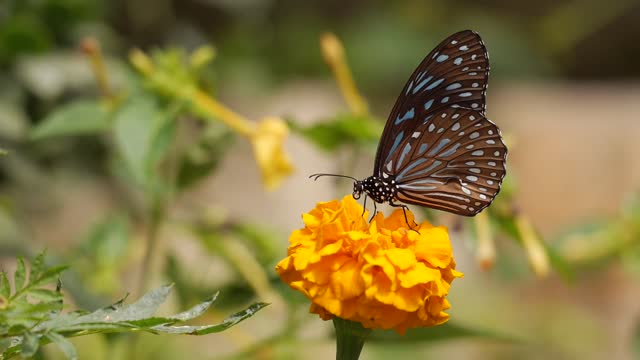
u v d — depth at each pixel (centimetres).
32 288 62
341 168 81
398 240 66
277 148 78
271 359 84
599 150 156
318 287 65
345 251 65
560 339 133
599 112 175
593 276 140
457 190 72
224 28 123
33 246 81
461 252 142
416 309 65
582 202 154
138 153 76
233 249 81
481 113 71
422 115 71
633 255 92
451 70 71
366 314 65
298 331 81
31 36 86
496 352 129
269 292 80
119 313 63
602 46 210
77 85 87
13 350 63
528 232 79
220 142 79
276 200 140
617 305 142
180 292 81
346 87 81
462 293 135
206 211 81
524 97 183
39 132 77
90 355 89
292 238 66
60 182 90
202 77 80
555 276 142
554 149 158
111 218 83
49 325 62
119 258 82
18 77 87
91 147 90
